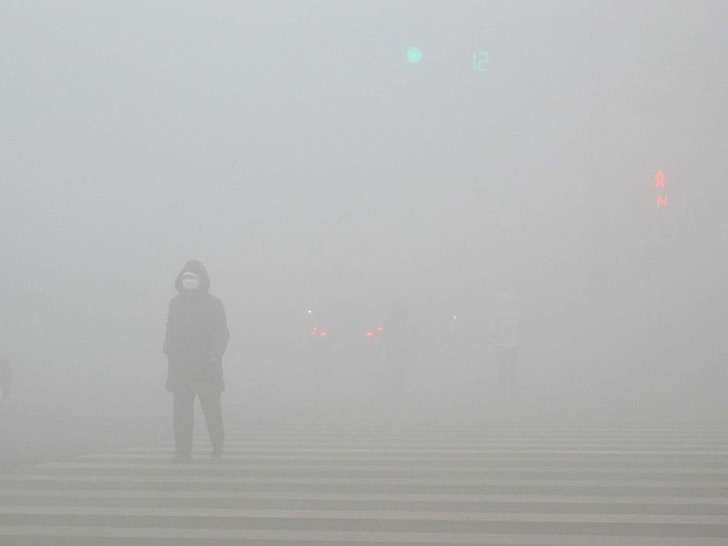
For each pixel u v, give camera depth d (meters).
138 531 9.12
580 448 14.84
